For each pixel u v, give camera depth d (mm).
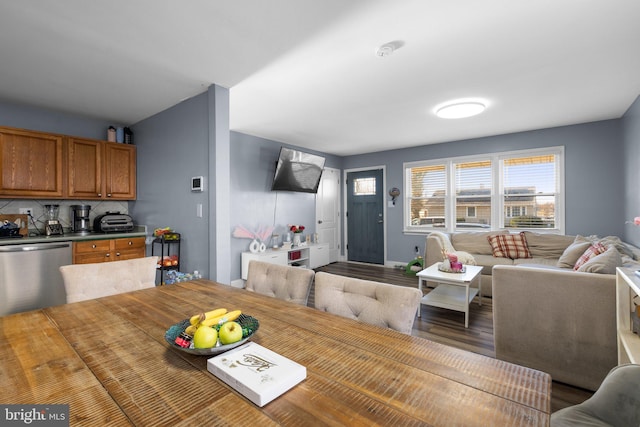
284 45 2037
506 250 4121
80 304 1338
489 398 676
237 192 4418
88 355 878
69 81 2551
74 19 1737
